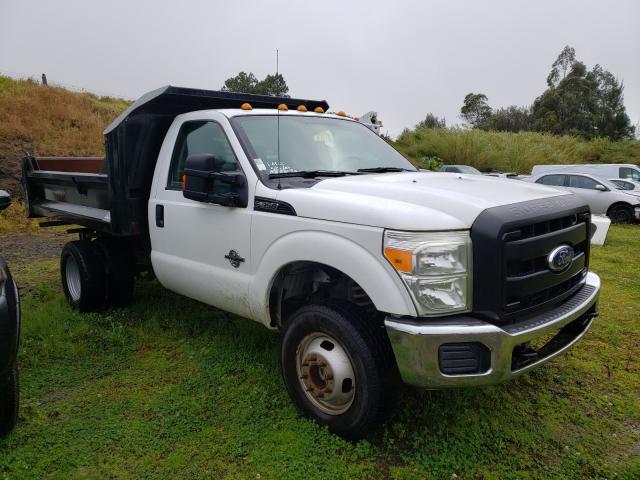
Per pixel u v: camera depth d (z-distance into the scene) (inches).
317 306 122.8
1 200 142.8
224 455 117.6
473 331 103.3
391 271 107.5
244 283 142.6
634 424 132.3
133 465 114.7
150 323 194.2
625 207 557.3
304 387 129.0
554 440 124.5
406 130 1368.1
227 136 151.3
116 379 154.7
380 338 115.6
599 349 179.6
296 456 116.2
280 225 130.6
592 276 143.4
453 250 105.5
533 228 112.0
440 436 124.3
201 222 156.2
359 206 114.6
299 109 178.4
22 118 673.6
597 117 2121.1
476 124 2500.0
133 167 179.3
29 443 121.6
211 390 146.5
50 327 190.1
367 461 115.3
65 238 424.2
